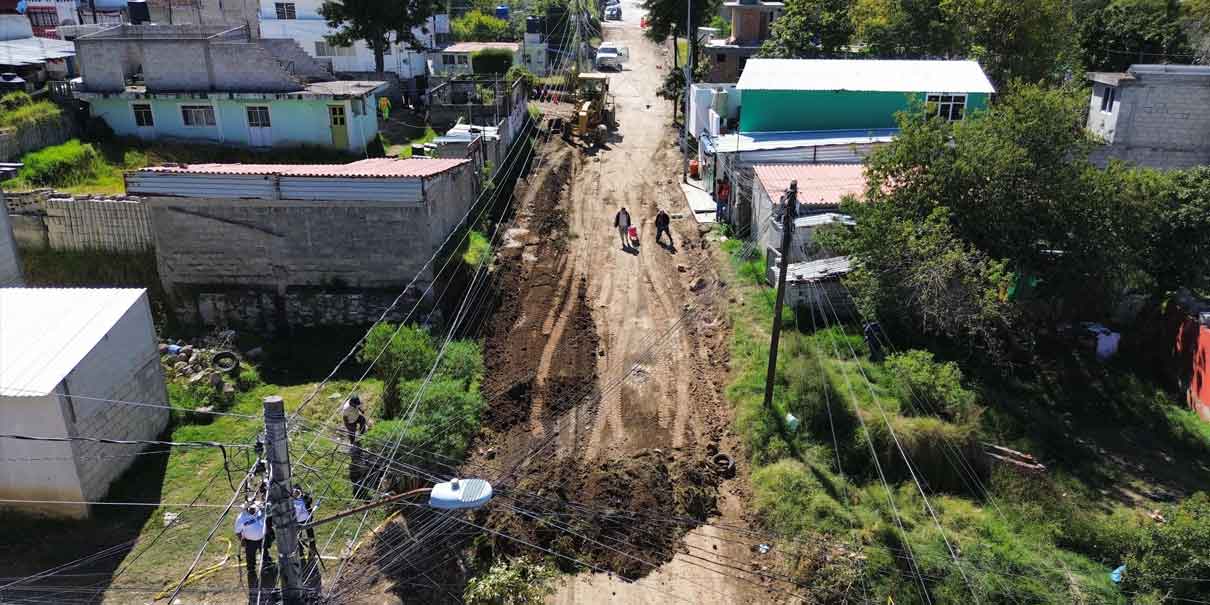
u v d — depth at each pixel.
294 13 46.56
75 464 15.79
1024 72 38.44
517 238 30.03
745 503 17.98
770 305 24.61
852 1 44.72
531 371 21.81
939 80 34.28
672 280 27.70
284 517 9.78
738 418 20.14
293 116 34.56
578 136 42.16
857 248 21.91
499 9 63.31
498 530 16.23
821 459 18.81
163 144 34.22
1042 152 22.08
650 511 17.31
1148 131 32.97
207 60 33.94
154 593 14.30
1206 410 21.62
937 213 21.55
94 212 24.12
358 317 23.64
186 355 22.05
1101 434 20.98
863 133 33.81
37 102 33.59
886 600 15.43
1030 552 16.45
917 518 17.36
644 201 34.66
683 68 48.00
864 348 22.39
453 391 18.67
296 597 10.15
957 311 20.58
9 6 52.16
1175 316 23.42
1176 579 14.90
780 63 35.62
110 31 35.75
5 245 21.89
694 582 15.97
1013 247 22.59
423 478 16.83
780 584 15.96
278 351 22.81
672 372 22.41
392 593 14.79
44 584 14.42
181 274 24.06
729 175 31.28
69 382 15.76
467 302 24.66
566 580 15.81
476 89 41.81
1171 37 42.38
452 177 26.48
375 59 44.59
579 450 18.97
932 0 40.88
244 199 23.19
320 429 18.59
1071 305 24.88
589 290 26.80
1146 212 22.19
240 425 19.38
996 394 21.34
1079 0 48.69
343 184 22.95
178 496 16.83
